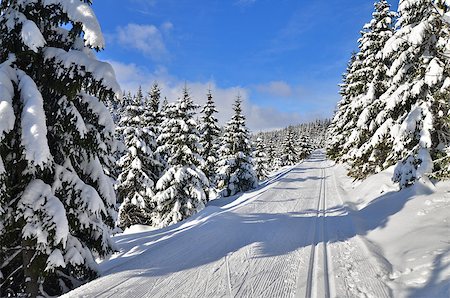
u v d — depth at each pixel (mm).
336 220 12422
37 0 7020
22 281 7582
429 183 11156
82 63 7066
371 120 18953
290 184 27078
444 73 11359
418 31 11227
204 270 7168
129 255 9023
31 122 6340
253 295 5766
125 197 23484
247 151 31391
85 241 7992
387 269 6707
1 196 6207
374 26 20406
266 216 13617
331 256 7836
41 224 6449
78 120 7148
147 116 28797
